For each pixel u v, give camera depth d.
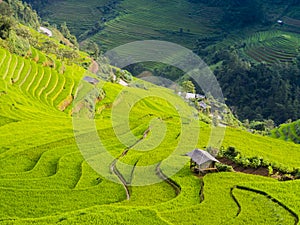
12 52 93.56
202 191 37.25
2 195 35.50
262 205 34.50
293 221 32.34
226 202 35.03
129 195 37.19
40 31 160.38
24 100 69.81
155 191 37.75
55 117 62.22
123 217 31.23
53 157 44.69
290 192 36.78
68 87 84.81
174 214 32.66
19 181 38.81
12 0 157.00
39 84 82.50
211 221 31.92
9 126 54.97
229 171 42.06
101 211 32.16
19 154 45.88
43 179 39.50
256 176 40.59
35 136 50.97
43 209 33.81
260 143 53.25
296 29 192.62
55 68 98.56
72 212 32.12
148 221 30.95
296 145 53.78
